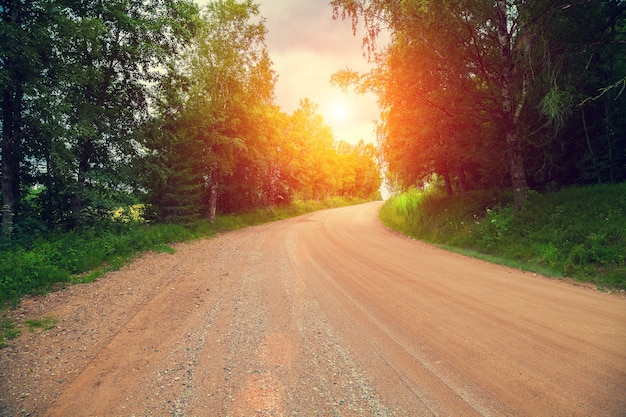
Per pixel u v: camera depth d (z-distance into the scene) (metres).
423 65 10.94
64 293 6.61
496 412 2.57
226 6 20.42
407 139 14.39
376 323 4.56
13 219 11.12
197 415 2.70
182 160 18.44
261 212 28.00
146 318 5.14
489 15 10.12
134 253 11.10
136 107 15.33
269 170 30.84
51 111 10.38
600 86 11.00
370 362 3.49
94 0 12.69
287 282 7.05
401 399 2.81
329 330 4.40
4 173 10.75
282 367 3.47
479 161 14.42
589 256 7.11
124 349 4.07
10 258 7.84
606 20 10.43
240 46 21.20
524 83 10.45
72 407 2.91
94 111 12.66
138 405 2.89
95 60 13.20
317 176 44.16
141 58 14.05
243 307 5.50
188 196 18.42
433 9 9.36
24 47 9.93
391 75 11.73
